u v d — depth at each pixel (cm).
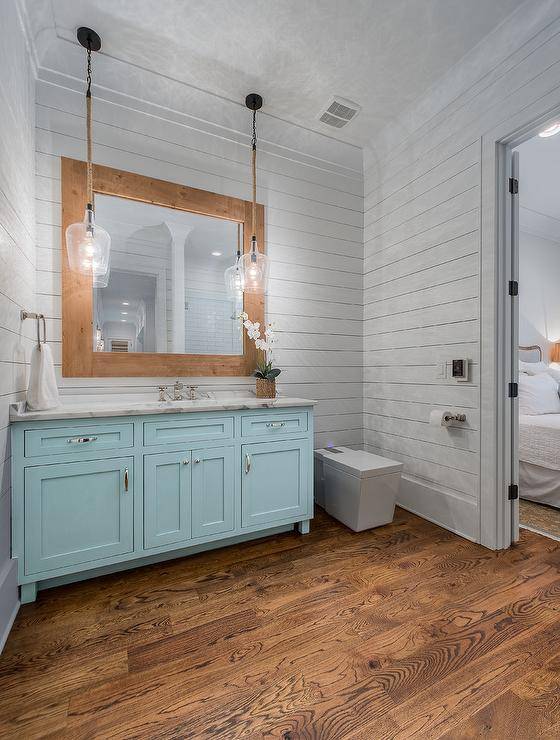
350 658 127
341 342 300
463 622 144
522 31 183
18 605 152
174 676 119
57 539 160
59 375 205
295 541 215
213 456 196
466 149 219
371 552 201
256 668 123
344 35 192
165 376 233
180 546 187
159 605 156
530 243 438
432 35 193
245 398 247
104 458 170
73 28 187
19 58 162
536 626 142
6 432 146
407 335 265
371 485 225
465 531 219
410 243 262
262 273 235
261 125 257
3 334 141
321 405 291
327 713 106
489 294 205
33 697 111
